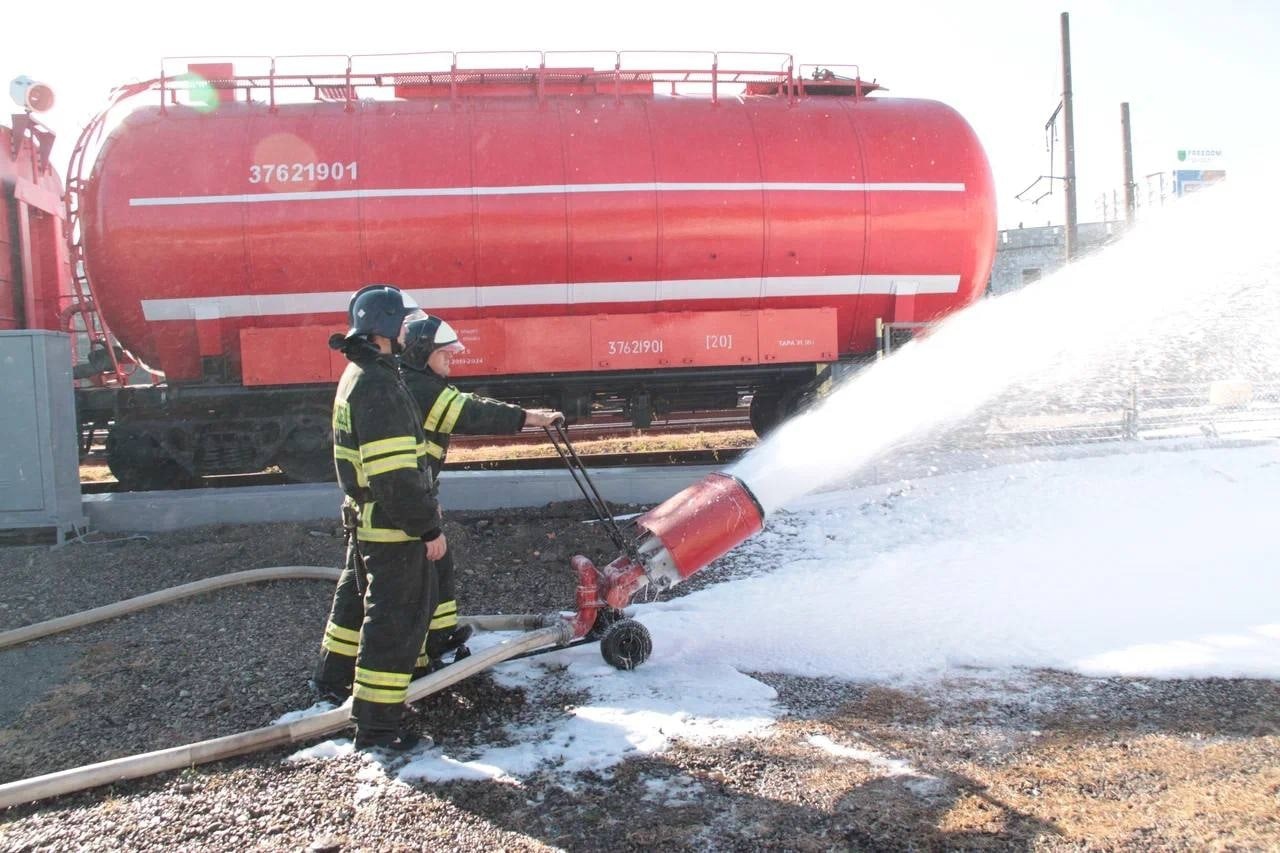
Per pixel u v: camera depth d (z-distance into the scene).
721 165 9.45
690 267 9.45
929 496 7.26
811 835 2.77
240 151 9.08
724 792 3.05
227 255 8.99
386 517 3.45
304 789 3.18
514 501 7.71
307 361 9.12
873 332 10.08
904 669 4.12
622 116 9.57
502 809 3.00
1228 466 7.75
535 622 4.83
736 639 4.58
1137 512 6.62
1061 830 2.74
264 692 4.08
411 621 3.47
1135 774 3.07
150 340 9.27
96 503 7.25
